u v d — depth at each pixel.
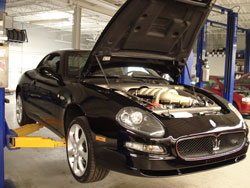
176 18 2.48
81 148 2.22
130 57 2.71
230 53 6.33
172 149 1.84
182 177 2.60
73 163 2.33
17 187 2.20
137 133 1.83
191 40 2.83
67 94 2.46
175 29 2.60
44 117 2.98
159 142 1.82
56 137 3.71
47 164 2.75
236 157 2.19
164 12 2.34
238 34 16.25
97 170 2.08
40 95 3.02
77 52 3.02
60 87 2.63
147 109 2.03
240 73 12.77
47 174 2.50
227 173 2.77
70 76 2.68
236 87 7.20
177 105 2.47
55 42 21.08
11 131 2.29
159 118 1.97
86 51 3.12
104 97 2.12
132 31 2.36
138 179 2.48
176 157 1.85
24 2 12.03
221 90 6.68
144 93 2.56
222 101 2.71
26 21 17.70
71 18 15.39
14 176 2.42
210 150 2.02
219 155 2.04
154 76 3.25
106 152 1.94
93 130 2.04
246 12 10.23
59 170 2.60
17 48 15.74
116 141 1.88
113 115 1.95
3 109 1.98
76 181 2.37
